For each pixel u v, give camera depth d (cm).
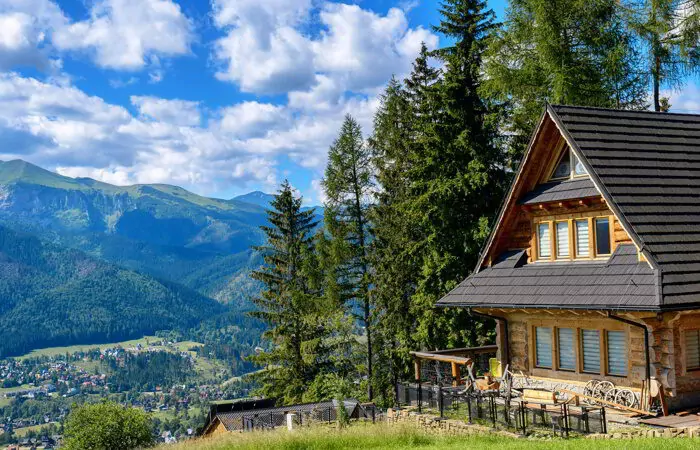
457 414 2095
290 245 5012
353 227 4394
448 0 3503
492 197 3262
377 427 2127
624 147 1953
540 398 2078
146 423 4728
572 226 2041
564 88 3036
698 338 1798
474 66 3341
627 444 1377
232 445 2256
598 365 1936
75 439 4494
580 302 1798
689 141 2077
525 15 3262
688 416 1659
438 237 3278
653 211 1798
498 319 2242
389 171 4234
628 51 3161
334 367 4731
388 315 3903
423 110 3469
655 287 1639
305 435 2153
